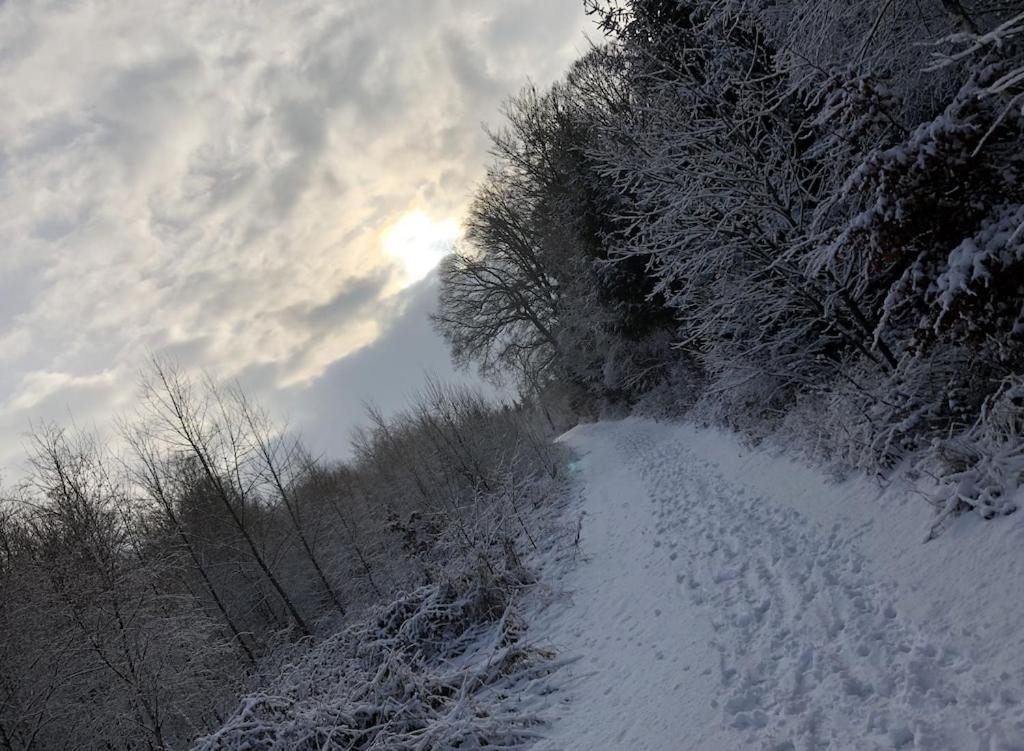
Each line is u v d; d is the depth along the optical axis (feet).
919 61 21.74
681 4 31.78
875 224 18.54
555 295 124.36
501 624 29.01
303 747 22.99
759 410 39.55
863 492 23.52
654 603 25.93
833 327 32.78
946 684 12.44
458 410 81.10
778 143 29.89
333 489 93.76
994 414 17.87
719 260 33.04
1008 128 16.81
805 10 22.65
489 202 129.90
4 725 40.45
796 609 18.92
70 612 43.21
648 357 80.59
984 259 16.19
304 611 71.92
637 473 55.42
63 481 51.13
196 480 63.93
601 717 19.07
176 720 45.01
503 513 47.70
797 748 12.90
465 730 20.49
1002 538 14.97
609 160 36.22
